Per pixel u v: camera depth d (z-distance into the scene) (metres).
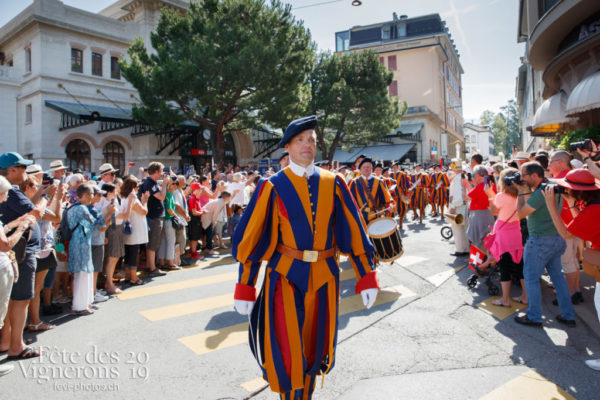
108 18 24.98
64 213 5.30
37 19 21.89
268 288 2.48
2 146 23.75
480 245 5.93
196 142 26.28
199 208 8.44
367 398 3.15
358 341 4.22
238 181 10.12
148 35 26.20
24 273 3.98
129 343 4.28
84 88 23.95
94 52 24.62
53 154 22.48
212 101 16.94
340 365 3.70
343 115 25.69
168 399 3.18
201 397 3.20
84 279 5.20
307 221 2.47
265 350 2.44
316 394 3.22
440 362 3.73
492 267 5.71
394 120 28.62
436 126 45.72
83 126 23.31
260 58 16.44
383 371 3.57
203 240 9.17
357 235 2.59
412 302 5.45
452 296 5.66
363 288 2.57
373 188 6.71
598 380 3.37
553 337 4.23
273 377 2.39
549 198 3.96
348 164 36.62
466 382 3.36
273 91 18.14
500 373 3.51
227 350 4.08
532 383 3.34
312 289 2.45
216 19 18.02
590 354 3.83
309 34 19.44
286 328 2.40
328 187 2.56
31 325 4.64
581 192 3.64
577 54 11.62
